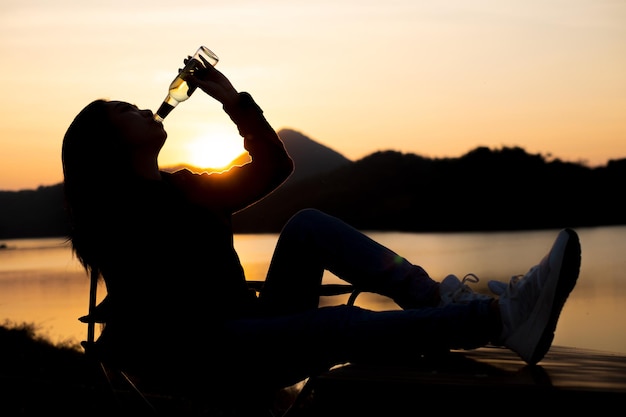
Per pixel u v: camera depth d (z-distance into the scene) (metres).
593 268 45.03
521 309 2.15
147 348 2.41
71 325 20.84
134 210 2.43
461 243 80.38
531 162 90.06
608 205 83.75
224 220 2.67
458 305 2.21
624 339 19.61
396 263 2.43
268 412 2.44
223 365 2.37
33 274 64.44
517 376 2.20
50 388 7.70
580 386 2.03
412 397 2.11
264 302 2.55
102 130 2.53
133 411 2.52
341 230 2.48
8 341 12.52
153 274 2.39
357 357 2.27
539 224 89.69
